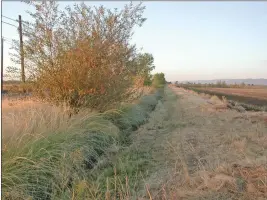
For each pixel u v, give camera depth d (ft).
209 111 47.26
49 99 26.71
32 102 26.11
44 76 26.05
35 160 14.49
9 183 12.44
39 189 13.30
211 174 14.69
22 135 16.02
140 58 32.89
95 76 26.17
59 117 21.59
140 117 37.76
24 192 12.51
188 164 17.89
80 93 25.75
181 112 48.85
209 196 12.39
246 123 33.96
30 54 25.58
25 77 26.45
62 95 26.35
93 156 19.22
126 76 29.86
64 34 26.30
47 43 25.66
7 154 13.67
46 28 25.55
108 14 27.50
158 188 13.78
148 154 20.54
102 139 22.49
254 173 14.43
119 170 16.89
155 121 36.88
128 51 28.48
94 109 27.71
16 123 17.52
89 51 25.31
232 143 22.81
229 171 14.83
